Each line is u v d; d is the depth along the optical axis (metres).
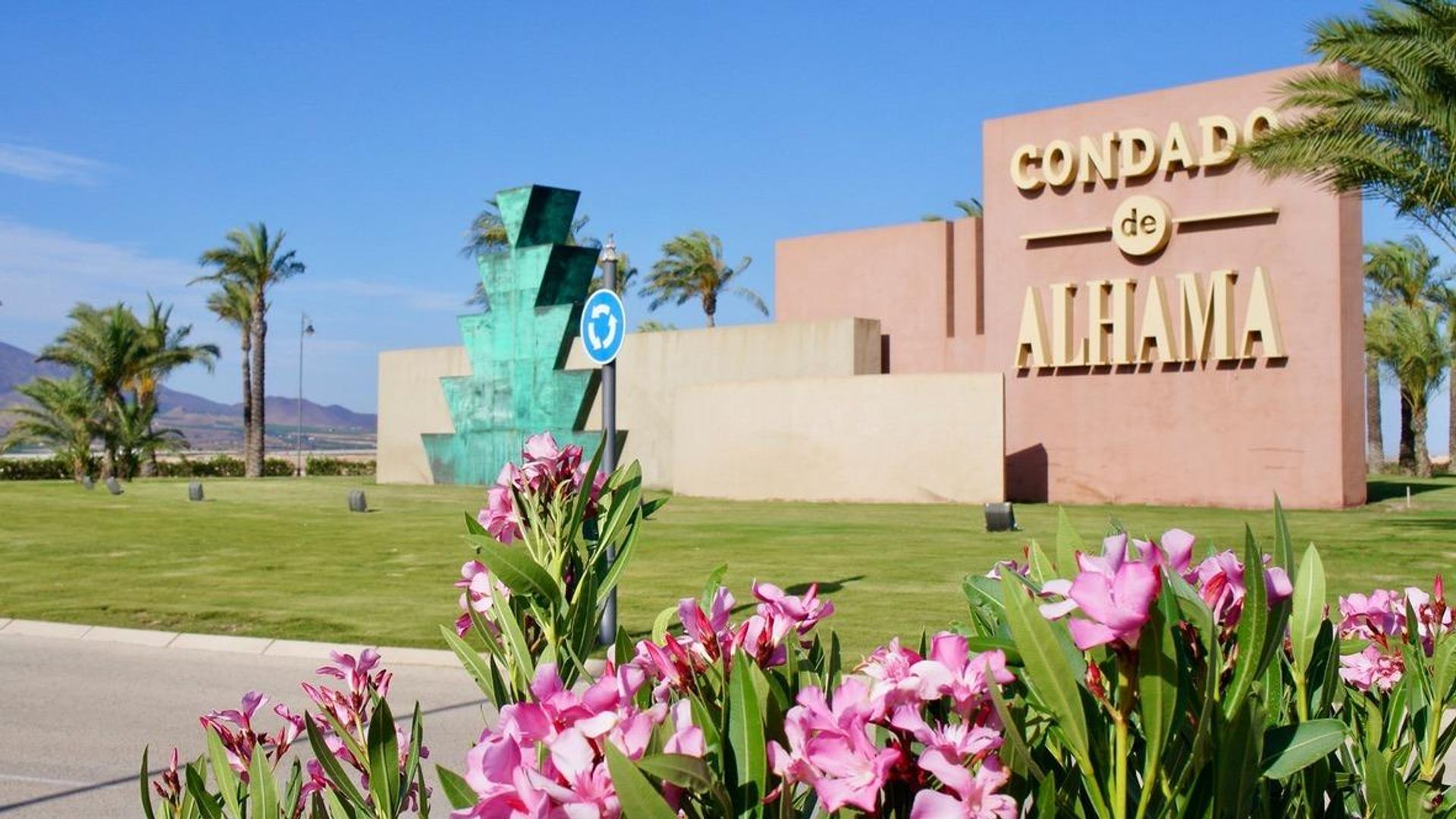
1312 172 20.88
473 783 1.34
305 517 29.00
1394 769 2.02
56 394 52.12
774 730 1.46
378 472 49.50
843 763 1.34
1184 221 32.19
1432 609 2.86
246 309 57.66
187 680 10.22
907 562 17.42
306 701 9.33
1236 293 31.39
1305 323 30.23
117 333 52.78
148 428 55.72
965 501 33.03
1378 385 53.47
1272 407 30.64
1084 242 34.12
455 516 29.48
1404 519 25.44
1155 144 32.62
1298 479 30.17
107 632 12.21
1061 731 1.57
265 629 12.30
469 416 36.88
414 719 2.46
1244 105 31.36
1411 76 18.59
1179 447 32.06
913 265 39.66
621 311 10.62
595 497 2.73
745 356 39.47
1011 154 35.56
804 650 1.94
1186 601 1.40
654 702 1.64
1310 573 1.93
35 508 32.56
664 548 19.80
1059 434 34.19
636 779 1.22
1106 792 1.43
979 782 1.28
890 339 40.06
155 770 7.39
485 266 34.25
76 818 6.44
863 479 34.62
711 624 1.68
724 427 37.59
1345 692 2.56
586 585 2.54
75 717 8.89
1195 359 31.80
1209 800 1.43
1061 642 1.51
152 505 34.03
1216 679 1.43
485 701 9.20
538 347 32.56
